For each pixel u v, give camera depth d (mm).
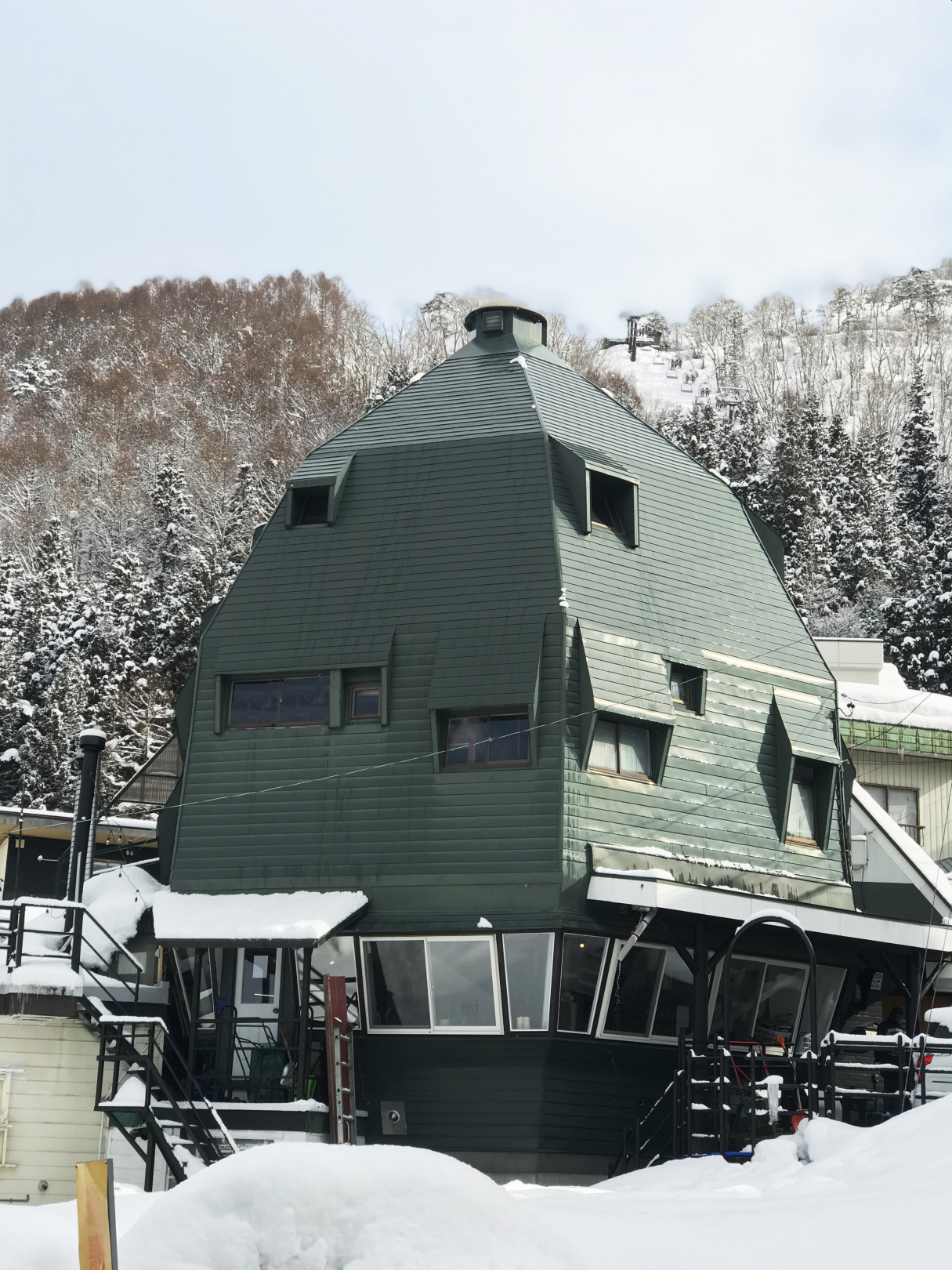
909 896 34688
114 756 67812
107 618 79312
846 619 75188
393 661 30422
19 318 178000
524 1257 9281
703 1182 21344
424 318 193375
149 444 149875
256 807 30500
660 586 32094
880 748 39062
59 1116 27688
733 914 28609
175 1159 25922
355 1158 9742
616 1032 29016
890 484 95000
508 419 32656
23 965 27844
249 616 31891
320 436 160625
